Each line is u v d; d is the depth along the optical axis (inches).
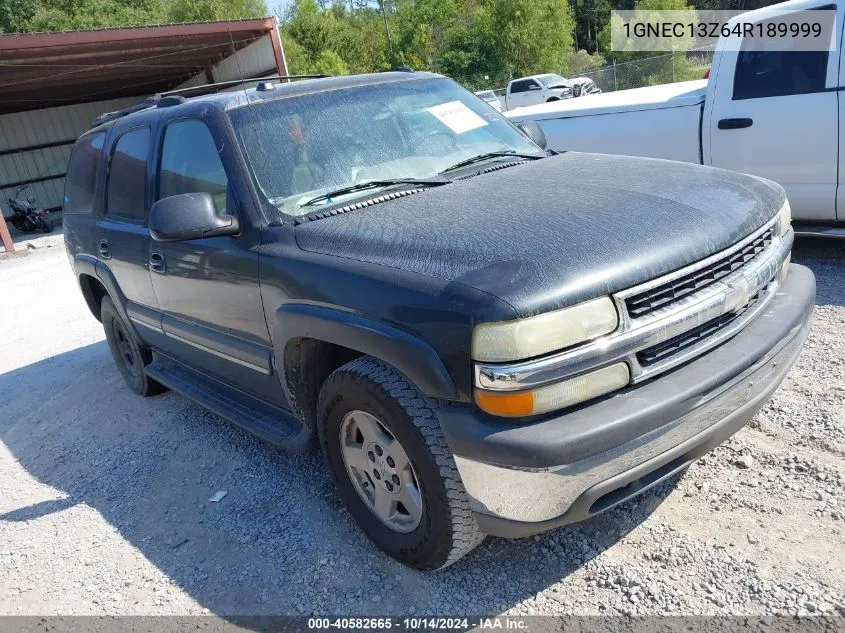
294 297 108.8
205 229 116.8
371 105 139.1
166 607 110.7
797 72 198.1
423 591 104.2
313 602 106.0
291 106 133.7
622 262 87.4
